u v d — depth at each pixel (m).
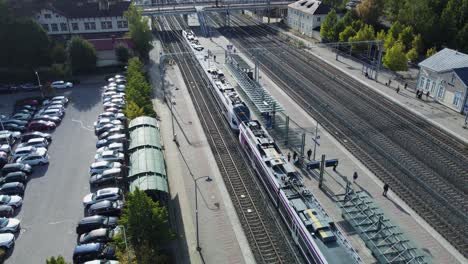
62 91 77.56
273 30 123.56
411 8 95.69
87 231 38.88
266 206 42.59
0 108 69.69
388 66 81.62
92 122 63.78
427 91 71.88
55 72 82.31
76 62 83.62
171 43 110.62
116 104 66.94
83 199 43.91
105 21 102.56
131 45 93.19
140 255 32.31
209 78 75.06
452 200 43.72
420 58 92.69
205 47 104.62
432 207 42.50
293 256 35.69
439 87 68.62
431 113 65.12
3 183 46.94
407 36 91.81
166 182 41.78
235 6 130.25
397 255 33.31
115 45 91.06
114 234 37.19
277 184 39.91
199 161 51.78
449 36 90.06
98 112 67.50
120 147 52.41
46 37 83.88
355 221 37.84
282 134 58.25
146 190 39.09
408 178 47.69
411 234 38.38
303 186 39.56
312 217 34.09
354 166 50.12
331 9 111.19
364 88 76.44
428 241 37.53
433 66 69.50
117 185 46.38
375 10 104.38
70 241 38.41
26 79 81.06
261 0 142.25
